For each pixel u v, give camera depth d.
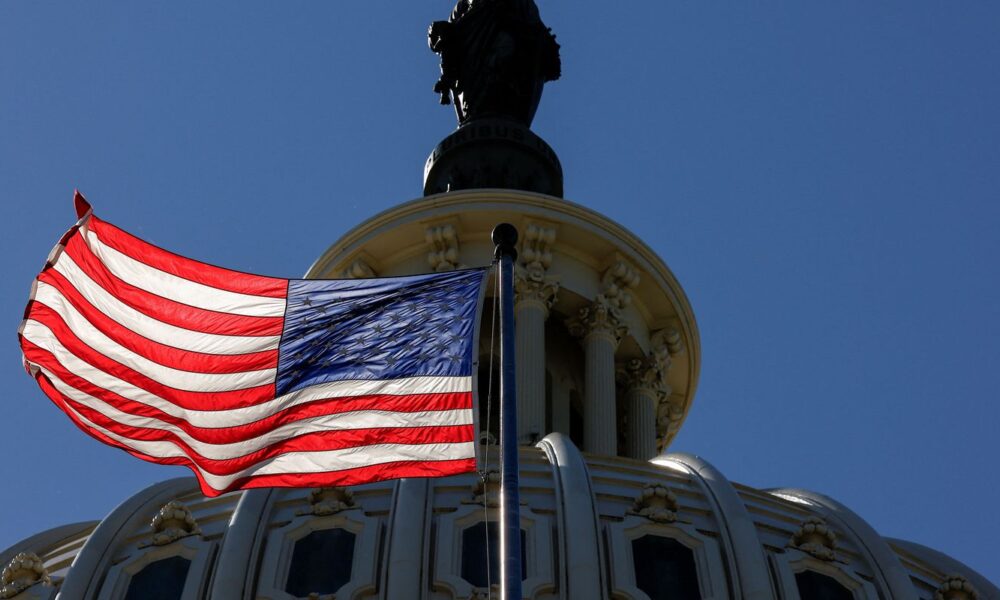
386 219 64.12
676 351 66.19
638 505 50.47
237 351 35.25
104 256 35.72
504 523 30.09
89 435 35.09
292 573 47.94
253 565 47.88
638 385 65.19
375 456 34.19
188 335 35.44
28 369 35.09
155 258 35.94
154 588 48.69
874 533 52.34
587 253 64.62
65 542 53.81
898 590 50.50
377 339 35.25
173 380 35.12
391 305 35.66
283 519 49.47
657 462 55.59
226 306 35.66
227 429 34.72
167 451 34.84
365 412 34.50
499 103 69.25
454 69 70.12
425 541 47.81
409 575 46.84
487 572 47.47
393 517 48.50
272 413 34.72
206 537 49.69
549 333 64.25
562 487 49.81
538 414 59.41
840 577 50.34
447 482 50.06
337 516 49.06
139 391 35.12
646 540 49.53
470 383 34.56
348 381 34.81
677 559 49.28
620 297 64.44
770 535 51.62
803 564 50.31
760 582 48.66
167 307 35.69
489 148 67.38
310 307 35.75
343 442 34.47
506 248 34.28
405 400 34.53
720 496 51.34
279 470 34.34
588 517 48.69
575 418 63.91
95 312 35.44
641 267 64.81
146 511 51.53
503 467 30.91
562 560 47.53
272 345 35.31
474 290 35.66
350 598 46.72
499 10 70.00
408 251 64.31
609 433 61.12
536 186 67.12
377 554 47.78
